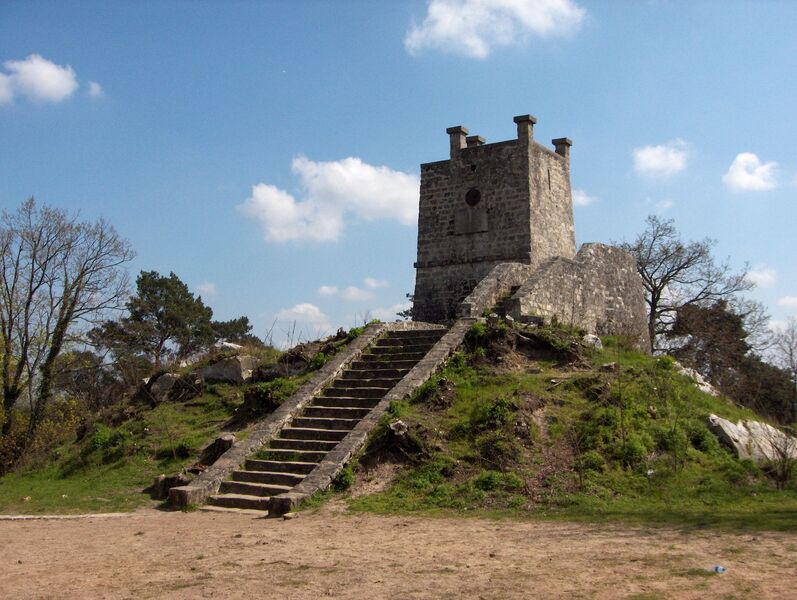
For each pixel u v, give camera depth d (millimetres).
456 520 10891
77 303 28156
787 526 9727
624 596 6688
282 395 17250
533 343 17438
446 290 25188
